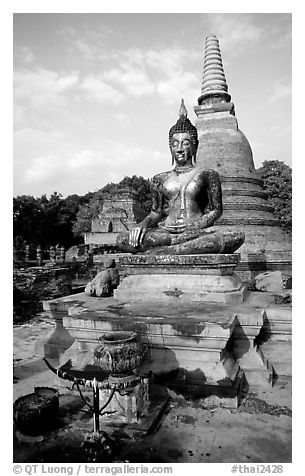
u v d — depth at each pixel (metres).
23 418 5.30
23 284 16.48
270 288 11.67
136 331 6.55
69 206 60.91
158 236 9.40
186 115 10.34
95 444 4.96
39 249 28.91
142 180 65.81
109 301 8.89
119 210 48.00
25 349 9.92
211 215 9.70
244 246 15.39
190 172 10.01
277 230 16.53
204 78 18.09
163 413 6.00
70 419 5.86
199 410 6.08
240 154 17.08
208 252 8.88
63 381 7.08
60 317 8.82
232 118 17.34
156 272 9.12
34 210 55.47
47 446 5.19
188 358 6.45
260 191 17.12
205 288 8.59
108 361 5.13
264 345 7.83
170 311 7.51
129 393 5.56
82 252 42.16
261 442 5.22
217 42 18.12
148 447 5.12
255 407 6.18
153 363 6.58
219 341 6.16
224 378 6.21
